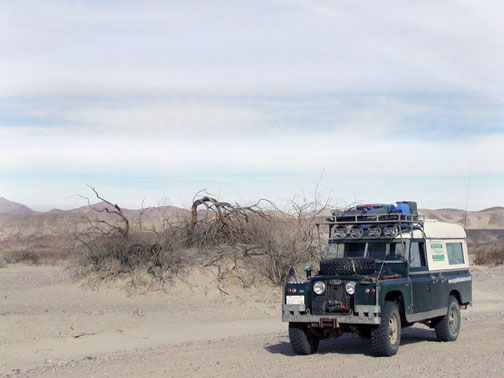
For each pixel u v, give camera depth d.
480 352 11.65
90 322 16.69
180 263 24.28
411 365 10.30
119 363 11.15
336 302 11.20
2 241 61.06
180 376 9.74
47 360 12.23
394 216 12.48
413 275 12.37
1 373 10.72
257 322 18.59
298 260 24.44
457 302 14.23
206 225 26.23
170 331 16.48
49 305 21.30
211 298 22.52
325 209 25.45
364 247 12.75
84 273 24.77
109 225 25.61
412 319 11.97
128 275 24.20
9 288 26.47
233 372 10.01
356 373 9.62
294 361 11.10
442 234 13.89
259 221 25.44
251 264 24.83
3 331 14.54
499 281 32.19
